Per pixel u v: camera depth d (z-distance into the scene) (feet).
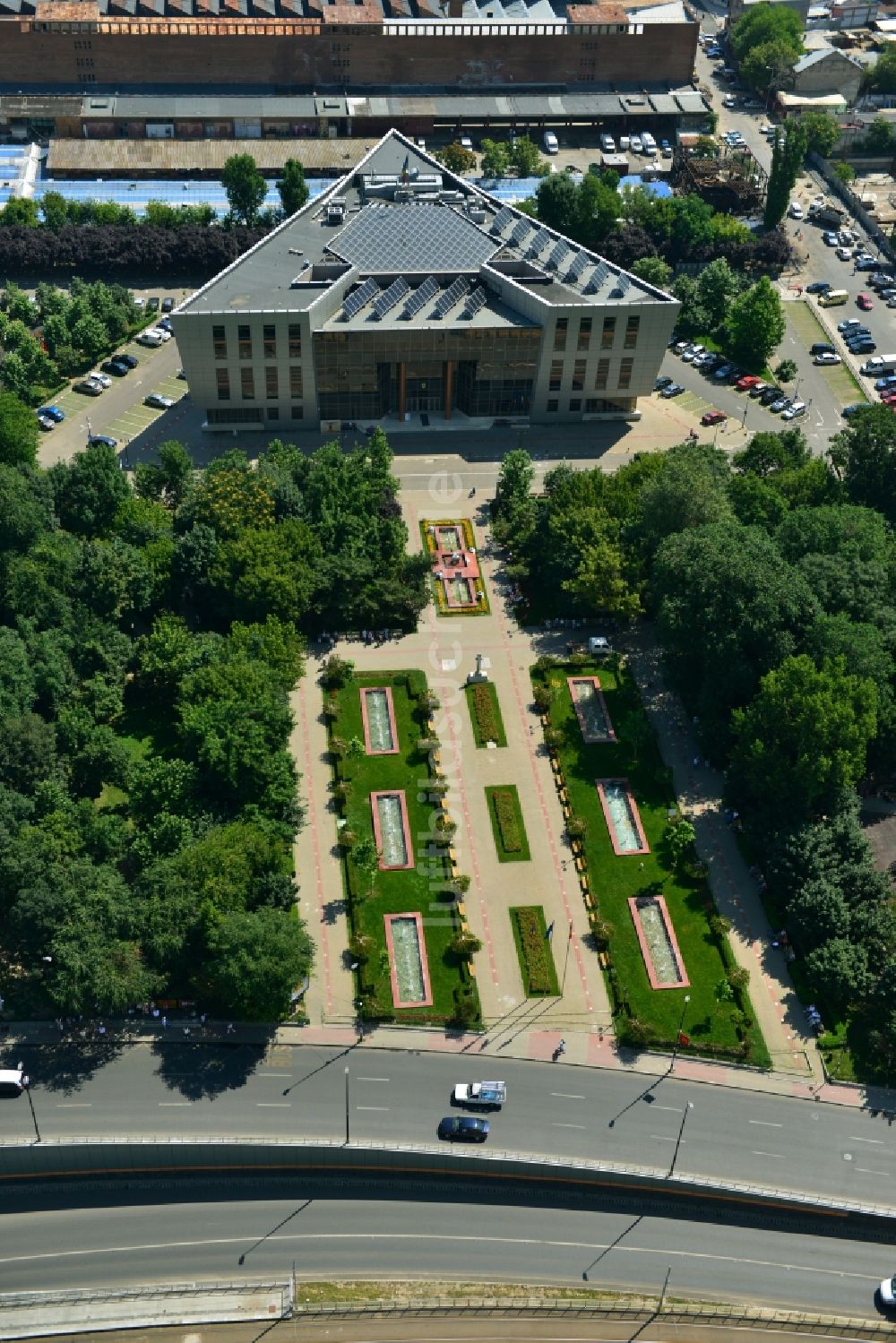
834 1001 633.20
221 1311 533.14
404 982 638.53
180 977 631.15
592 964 649.20
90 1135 575.79
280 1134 578.66
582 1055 614.34
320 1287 542.98
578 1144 581.53
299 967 596.70
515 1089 600.80
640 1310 540.52
